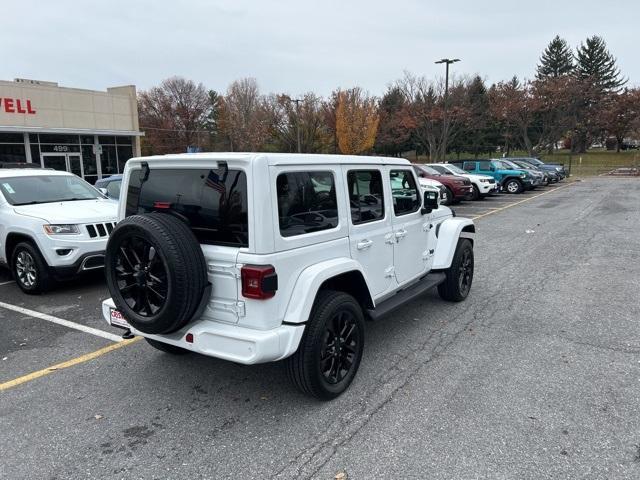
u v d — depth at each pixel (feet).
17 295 21.39
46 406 11.72
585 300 19.63
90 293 21.45
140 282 10.47
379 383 12.58
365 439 10.11
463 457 9.43
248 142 206.08
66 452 9.87
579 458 9.35
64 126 84.12
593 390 12.01
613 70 246.27
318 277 10.85
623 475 8.84
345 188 12.34
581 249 30.42
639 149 223.30
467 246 19.51
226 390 12.42
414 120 150.41
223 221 10.41
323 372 11.39
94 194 25.85
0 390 12.57
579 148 237.86
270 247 10.06
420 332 16.20
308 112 186.19
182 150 213.87
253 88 213.66
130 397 12.11
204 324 10.68
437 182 57.88
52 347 15.40
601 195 70.79
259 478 8.98
